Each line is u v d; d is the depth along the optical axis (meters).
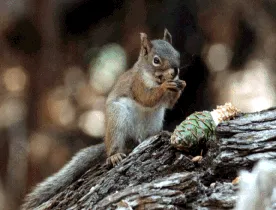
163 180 5.91
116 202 5.84
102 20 17.38
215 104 15.93
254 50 16.34
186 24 16.23
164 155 6.41
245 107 15.84
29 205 8.03
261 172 4.18
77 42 17.44
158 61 8.74
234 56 16.25
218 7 16.14
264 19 16.38
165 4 16.45
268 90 16.05
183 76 15.57
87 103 17.00
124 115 8.71
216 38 16.17
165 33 9.55
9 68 16.94
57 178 8.38
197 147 6.36
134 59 16.66
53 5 16.77
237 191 5.75
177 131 6.35
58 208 6.80
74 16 17.33
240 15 16.23
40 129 16.77
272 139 6.11
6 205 15.98
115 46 17.09
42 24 16.73
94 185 6.80
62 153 16.45
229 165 6.08
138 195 5.77
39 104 16.86
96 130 16.81
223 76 16.11
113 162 7.53
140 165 6.39
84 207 6.34
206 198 5.74
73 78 17.16
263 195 4.16
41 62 16.94
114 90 9.09
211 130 6.39
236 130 6.23
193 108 15.67
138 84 8.82
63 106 16.95
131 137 8.85
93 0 17.03
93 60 17.23
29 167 16.41
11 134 16.61
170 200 5.69
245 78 16.20
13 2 16.52
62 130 16.80
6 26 16.61
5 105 16.80
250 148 6.07
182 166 6.29
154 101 8.77
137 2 16.69
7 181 16.28
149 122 8.95
